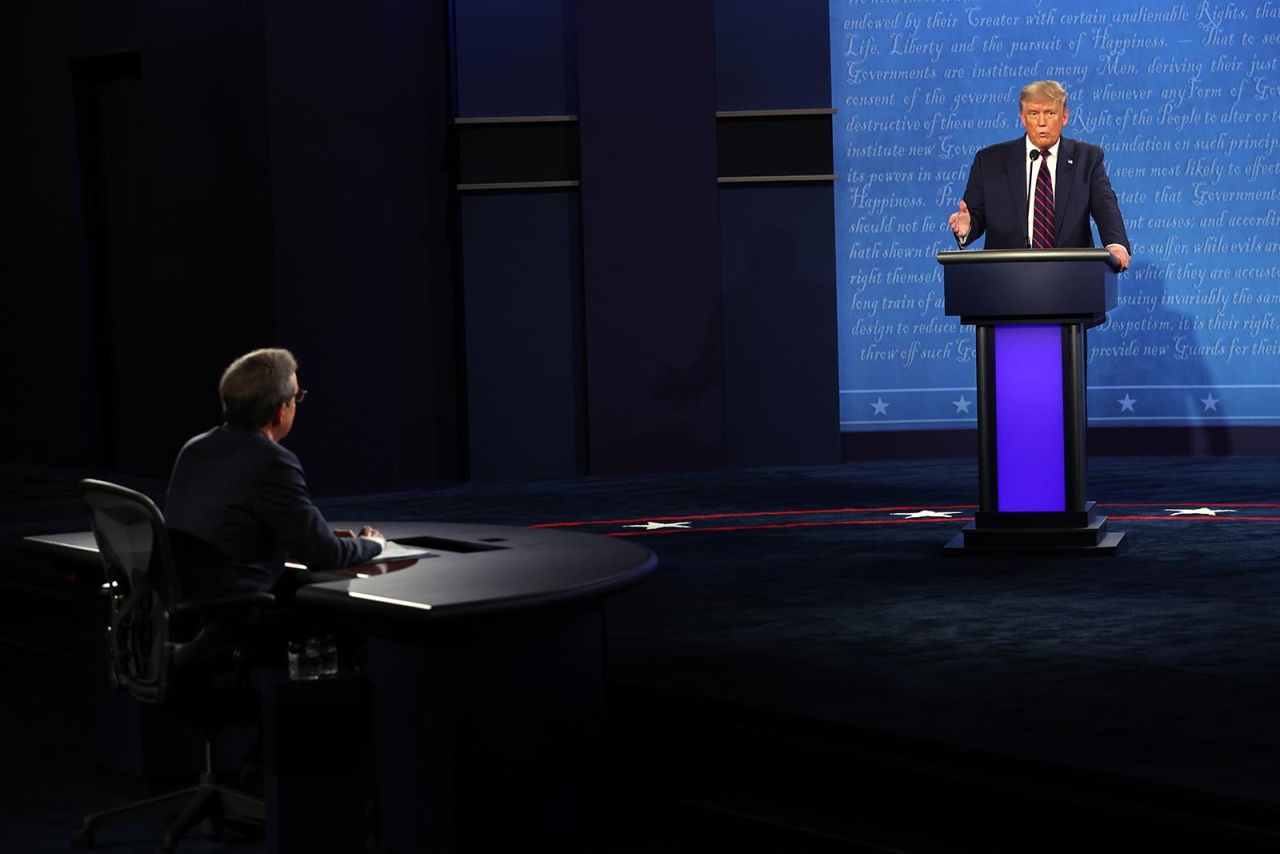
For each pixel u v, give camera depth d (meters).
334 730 5.18
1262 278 14.33
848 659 6.90
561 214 14.54
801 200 14.48
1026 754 5.29
